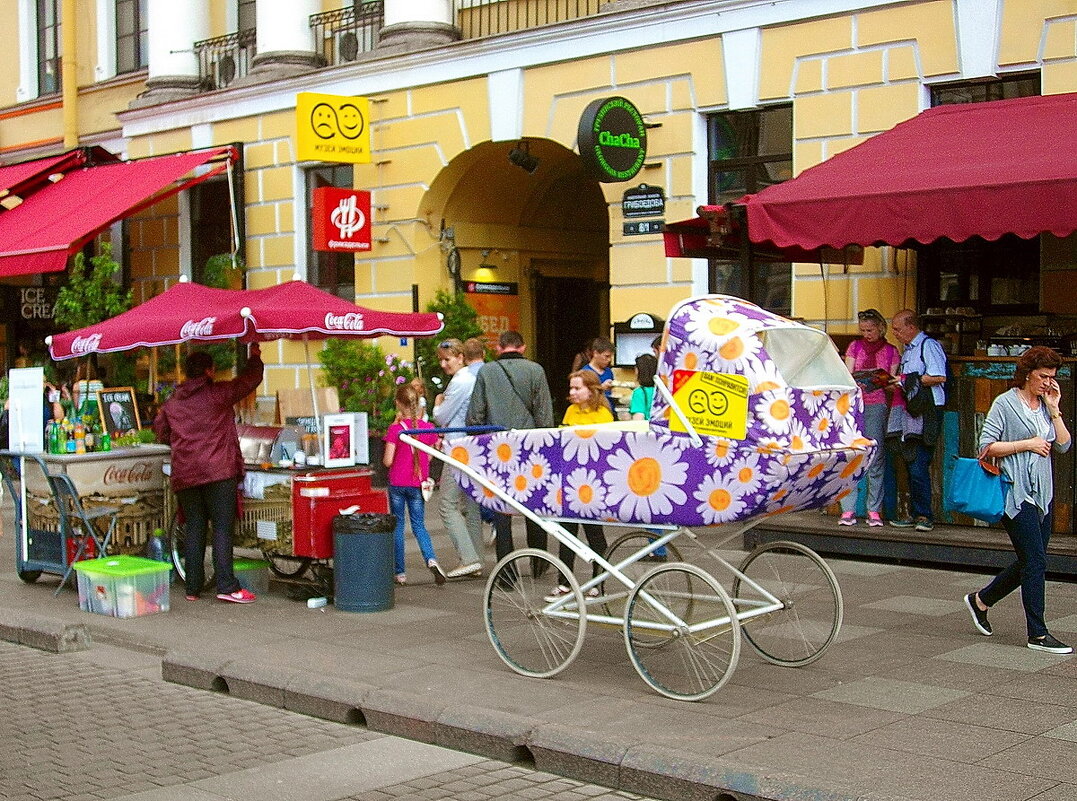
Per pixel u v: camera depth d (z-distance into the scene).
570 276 19.53
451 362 11.08
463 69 16.58
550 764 6.34
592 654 8.27
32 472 11.12
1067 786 5.57
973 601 8.55
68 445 10.73
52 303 23.45
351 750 6.75
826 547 11.30
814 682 7.42
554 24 15.36
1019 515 8.02
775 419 6.91
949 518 11.38
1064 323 11.62
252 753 6.71
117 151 22.58
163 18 20.61
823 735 6.36
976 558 10.58
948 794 5.46
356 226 17.34
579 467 7.59
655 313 14.59
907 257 12.39
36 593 10.97
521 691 7.34
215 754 6.70
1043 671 7.59
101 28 22.70
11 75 24.53
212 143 19.83
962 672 7.57
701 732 6.44
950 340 11.98
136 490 10.95
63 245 17.89
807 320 13.12
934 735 6.34
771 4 13.43
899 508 11.62
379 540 9.75
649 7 14.40
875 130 12.80
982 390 11.11
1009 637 8.45
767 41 13.56
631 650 7.30
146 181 18.95
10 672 8.55
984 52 12.06
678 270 14.35
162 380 20.03
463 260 17.89
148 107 20.59
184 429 10.02
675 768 5.89
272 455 10.36
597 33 15.04
